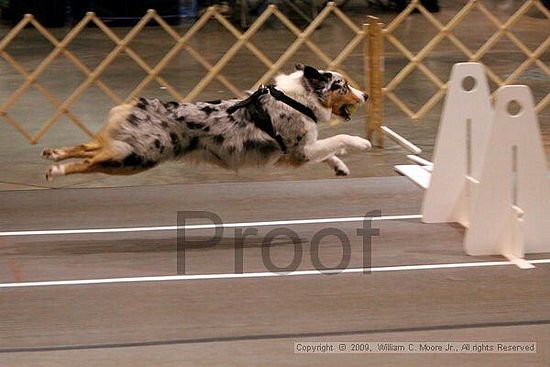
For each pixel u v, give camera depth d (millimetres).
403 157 11828
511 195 7879
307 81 8383
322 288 7219
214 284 7340
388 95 13258
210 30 22703
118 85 16172
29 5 22656
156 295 7105
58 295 7145
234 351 6000
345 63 17875
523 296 6977
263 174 11141
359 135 13008
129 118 8047
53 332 6379
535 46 19516
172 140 8094
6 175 11234
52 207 9773
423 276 7473
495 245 7980
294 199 9930
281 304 6875
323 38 21266
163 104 8172
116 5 22875
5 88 16047
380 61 12352
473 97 8680
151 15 13578
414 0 13508
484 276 7449
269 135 8289
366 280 7395
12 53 19391
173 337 6254
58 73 17344
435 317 6570
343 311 6711
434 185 8891
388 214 9305
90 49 19938
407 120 13828
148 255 8125
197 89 13281
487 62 17875
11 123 12641
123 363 5832
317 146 8523
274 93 8281
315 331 6332
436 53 19000
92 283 7410
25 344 6168
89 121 13758
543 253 7984
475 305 6801
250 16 23828
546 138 12461
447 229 8758
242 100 8383
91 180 11008
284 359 5859
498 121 7746
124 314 6707
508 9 26109
